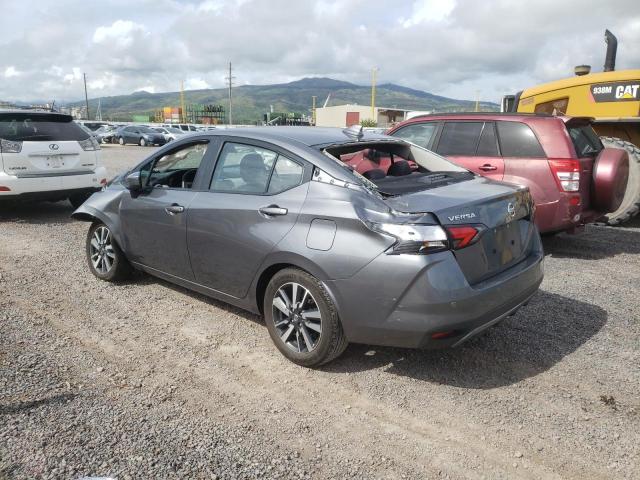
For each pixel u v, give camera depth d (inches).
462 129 276.8
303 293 142.9
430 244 122.9
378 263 126.7
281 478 102.8
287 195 146.9
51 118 339.9
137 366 146.4
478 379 141.9
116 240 204.8
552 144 249.0
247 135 165.0
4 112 320.5
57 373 140.6
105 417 121.0
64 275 224.5
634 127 341.1
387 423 122.1
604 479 104.3
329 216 135.3
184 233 172.6
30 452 107.3
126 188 201.0
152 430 116.6
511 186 155.2
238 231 154.7
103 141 1681.8
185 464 105.7
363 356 153.9
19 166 317.1
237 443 113.4
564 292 209.5
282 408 127.5
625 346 161.9
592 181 259.6
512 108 443.8
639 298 202.7
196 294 203.3
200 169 174.4
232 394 133.2
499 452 112.2
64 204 410.9
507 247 143.9
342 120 3447.3
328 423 121.8
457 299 123.3
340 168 141.5
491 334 169.9
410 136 298.2
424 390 136.3
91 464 104.5
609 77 350.3
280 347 150.6
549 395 134.3
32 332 166.2
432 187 145.9
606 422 122.8
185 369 145.4
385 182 146.6
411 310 124.8
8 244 276.8
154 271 194.1
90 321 176.6
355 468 106.6
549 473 106.0
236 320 179.2
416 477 104.3
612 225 330.6
